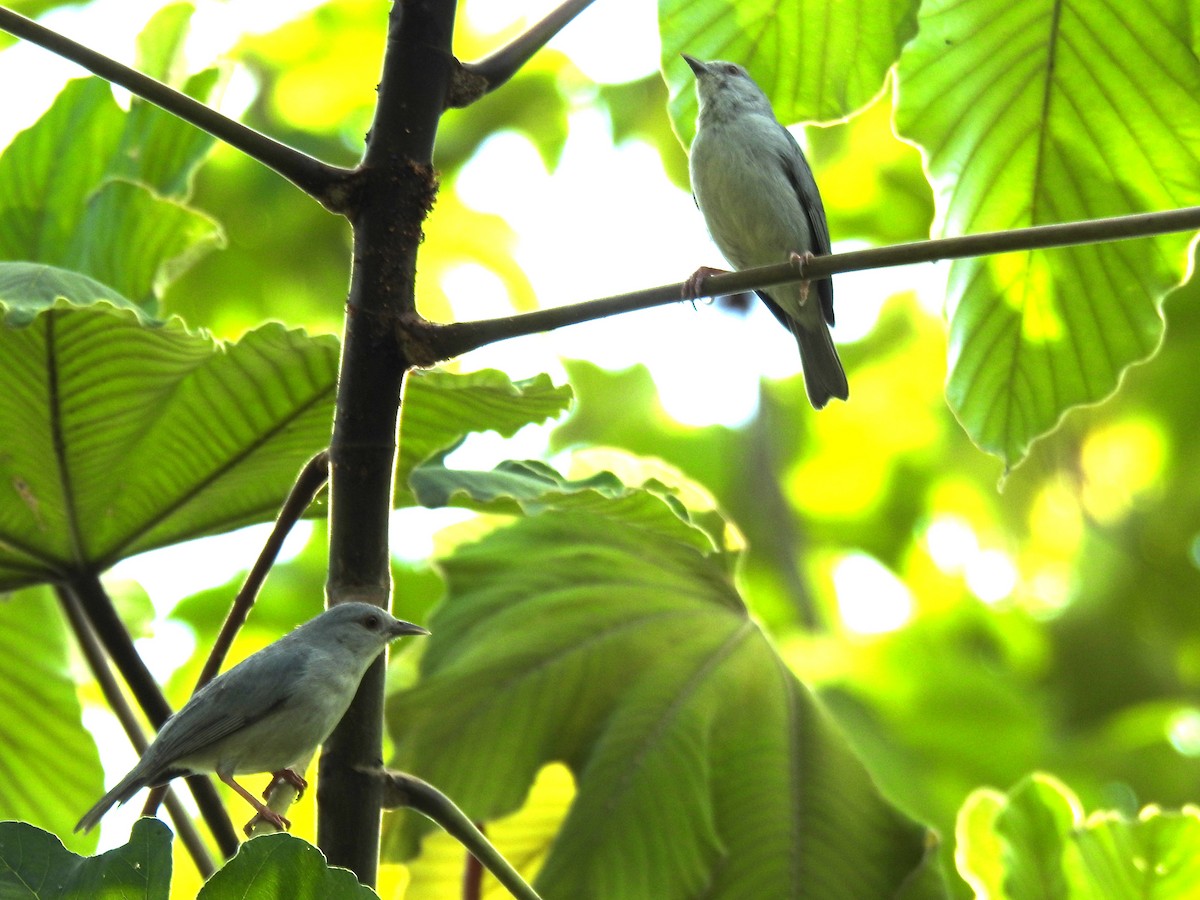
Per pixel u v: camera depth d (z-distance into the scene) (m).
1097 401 9.53
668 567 10.39
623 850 9.13
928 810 14.96
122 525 7.73
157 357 6.82
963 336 9.68
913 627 19.36
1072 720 20.47
